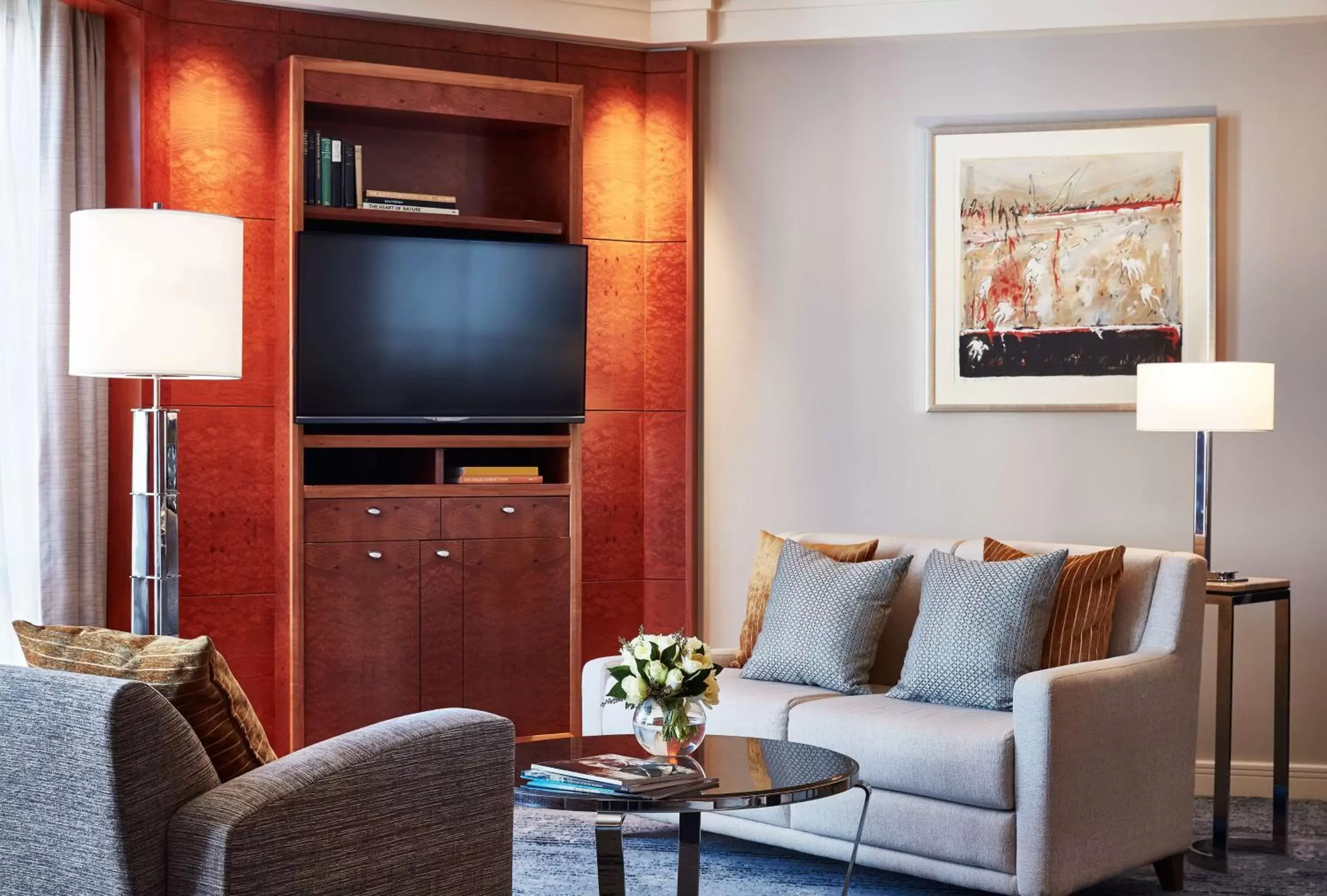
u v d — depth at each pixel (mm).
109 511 4969
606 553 5617
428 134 5496
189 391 4996
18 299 4703
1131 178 5262
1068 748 3346
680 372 5609
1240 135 5188
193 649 2100
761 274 5594
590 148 5586
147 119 4879
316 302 4910
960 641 3770
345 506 4949
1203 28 5207
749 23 5500
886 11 5379
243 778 2062
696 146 5617
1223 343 5195
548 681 5266
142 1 4848
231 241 3701
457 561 5121
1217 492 5172
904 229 5492
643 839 4379
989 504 5414
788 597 4219
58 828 1967
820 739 3732
